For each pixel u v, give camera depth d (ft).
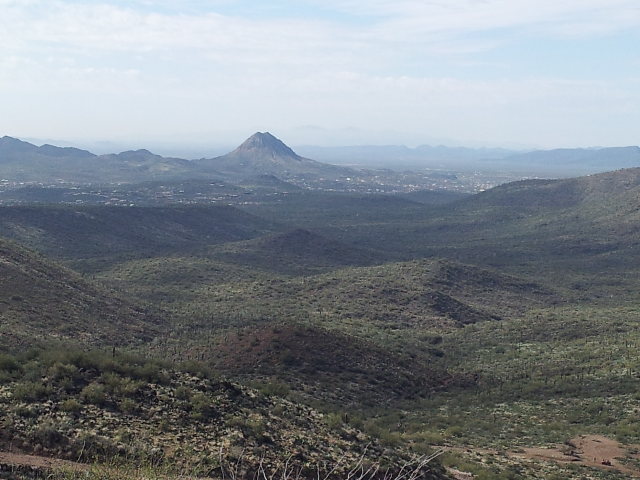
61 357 89.86
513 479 96.73
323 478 76.54
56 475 59.31
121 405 81.46
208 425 82.99
